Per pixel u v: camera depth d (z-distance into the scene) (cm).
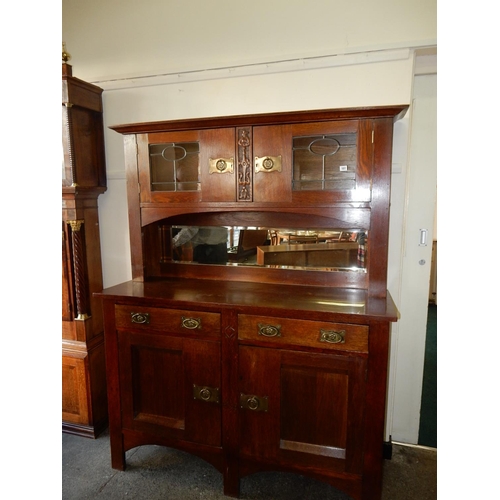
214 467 163
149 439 166
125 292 165
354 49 164
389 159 143
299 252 178
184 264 195
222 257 190
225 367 150
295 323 139
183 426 160
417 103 172
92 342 196
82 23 202
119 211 209
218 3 180
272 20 174
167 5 188
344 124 144
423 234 178
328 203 150
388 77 165
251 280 186
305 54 171
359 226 150
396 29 161
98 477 169
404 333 184
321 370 140
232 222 186
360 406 137
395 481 166
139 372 165
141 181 174
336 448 142
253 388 148
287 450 147
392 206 172
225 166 158
